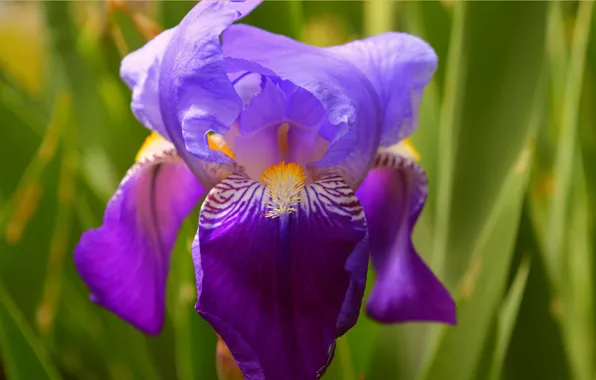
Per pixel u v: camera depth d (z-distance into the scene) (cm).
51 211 50
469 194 49
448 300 43
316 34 77
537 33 48
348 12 80
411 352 51
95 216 55
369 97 39
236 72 40
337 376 42
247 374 38
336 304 38
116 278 43
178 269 51
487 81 48
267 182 40
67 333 55
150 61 41
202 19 38
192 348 45
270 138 41
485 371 46
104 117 67
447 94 49
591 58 51
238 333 38
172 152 43
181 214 44
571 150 53
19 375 46
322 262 38
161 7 51
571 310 55
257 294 38
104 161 68
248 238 39
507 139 48
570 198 56
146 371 51
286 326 38
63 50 68
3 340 46
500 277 45
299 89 40
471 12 48
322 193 39
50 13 67
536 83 48
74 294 55
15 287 50
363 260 39
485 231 46
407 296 43
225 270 38
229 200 39
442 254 50
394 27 66
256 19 48
